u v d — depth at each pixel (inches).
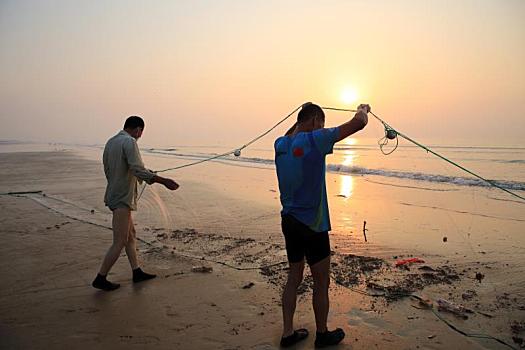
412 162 1012.5
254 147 2396.7
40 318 133.7
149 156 1427.2
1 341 117.1
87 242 232.8
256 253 211.5
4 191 460.1
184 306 143.7
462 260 200.1
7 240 237.8
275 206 369.7
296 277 117.3
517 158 1071.6
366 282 167.0
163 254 210.4
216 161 1106.1
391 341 117.6
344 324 129.2
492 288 159.8
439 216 326.0
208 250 218.7
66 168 816.9
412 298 149.6
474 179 596.1
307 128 117.0
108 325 128.7
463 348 113.3
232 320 132.3
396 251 217.3
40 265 191.5
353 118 107.9
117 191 157.2
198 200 406.9
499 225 287.6
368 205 385.4
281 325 128.6
